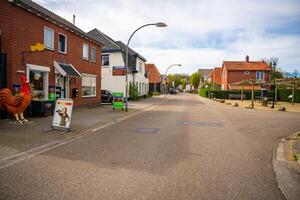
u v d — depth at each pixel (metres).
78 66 20.45
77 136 9.94
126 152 7.57
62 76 17.97
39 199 4.41
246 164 6.68
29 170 5.87
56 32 17.17
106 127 12.26
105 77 33.41
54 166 6.18
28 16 14.34
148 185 5.11
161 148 8.15
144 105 26.72
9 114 12.82
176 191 4.85
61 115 10.73
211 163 6.67
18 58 13.59
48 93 16.33
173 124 13.55
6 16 13.03
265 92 40.25
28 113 13.97
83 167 6.14
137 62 38.25
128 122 14.11
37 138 9.12
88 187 4.95
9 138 8.93
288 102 43.09
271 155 7.68
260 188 5.09
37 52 15.14
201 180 5.45
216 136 10.47
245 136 10.73
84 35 20.67
